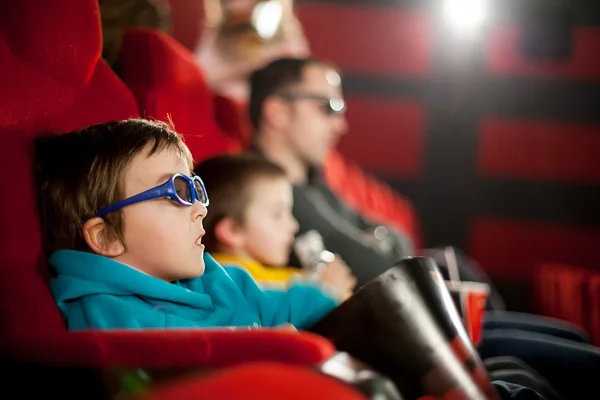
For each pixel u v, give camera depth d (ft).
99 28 3.32
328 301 3.08
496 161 11.03
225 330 2.03
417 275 2.45
